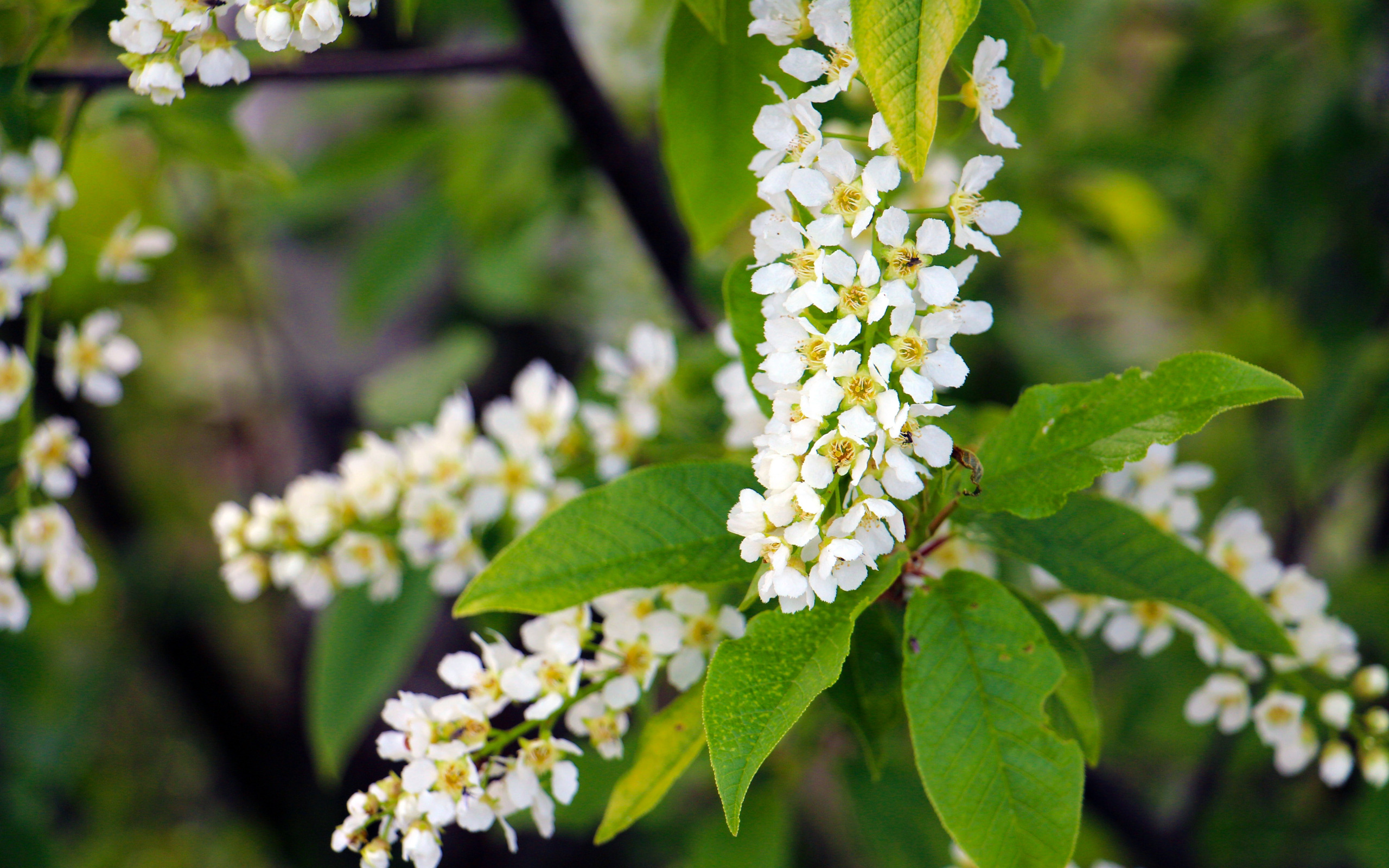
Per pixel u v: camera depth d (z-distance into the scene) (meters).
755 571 0.91
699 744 0.92
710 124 0.95
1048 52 0.92
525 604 0.91
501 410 0.98
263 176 1.01
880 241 0.89
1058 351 1.15
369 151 1.16
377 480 0.98
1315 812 1.22
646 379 0.99
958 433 0.92
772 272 0.89
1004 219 0.89
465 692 0.94
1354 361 1.10
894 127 0.88
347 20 1.01
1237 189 1.28
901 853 1.02
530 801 0.91
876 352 0.88
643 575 0.91
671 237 1.09
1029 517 0.90
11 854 1.22
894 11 0.88
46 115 0.99
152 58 0.91
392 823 0.91
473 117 1.25
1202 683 1.11
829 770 1.04
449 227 1.25
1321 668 0.95
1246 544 0.95
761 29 0.90
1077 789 0.89
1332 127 1.22
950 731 0.90
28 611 0.98
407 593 1.02
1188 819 1.16
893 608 0.92
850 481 0.89
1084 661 0.92
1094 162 1.15
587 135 1.06
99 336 1.00
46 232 0.98
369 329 1.27
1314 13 1.19
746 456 0.96
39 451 0.98
